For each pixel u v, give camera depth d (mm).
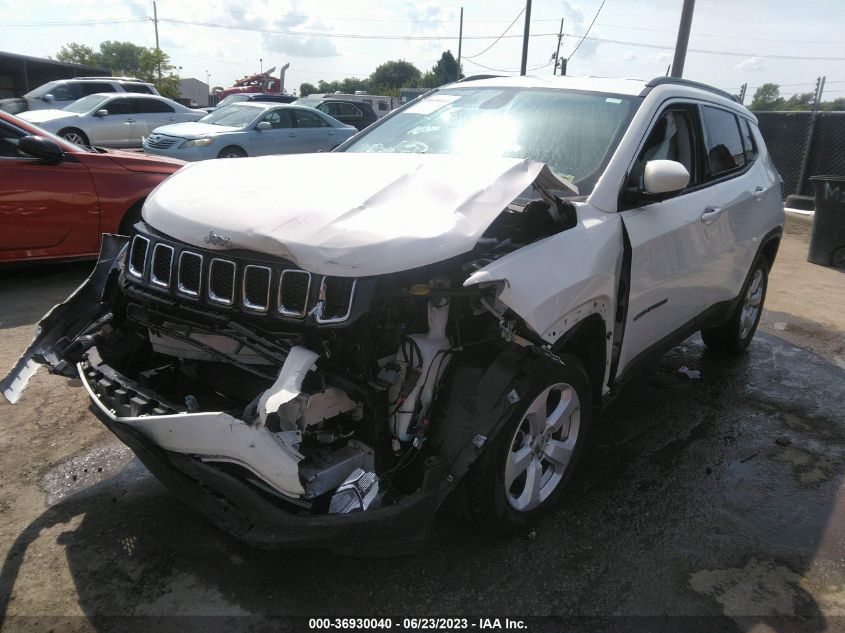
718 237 4094
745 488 3439
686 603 2600
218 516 2330
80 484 3191
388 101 35375
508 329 2432
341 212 2377
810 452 3857
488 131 3686
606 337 3098
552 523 3045
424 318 2506
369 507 2227
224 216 2469
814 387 4820
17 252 5832
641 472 3537
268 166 3010
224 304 2389
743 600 2635
